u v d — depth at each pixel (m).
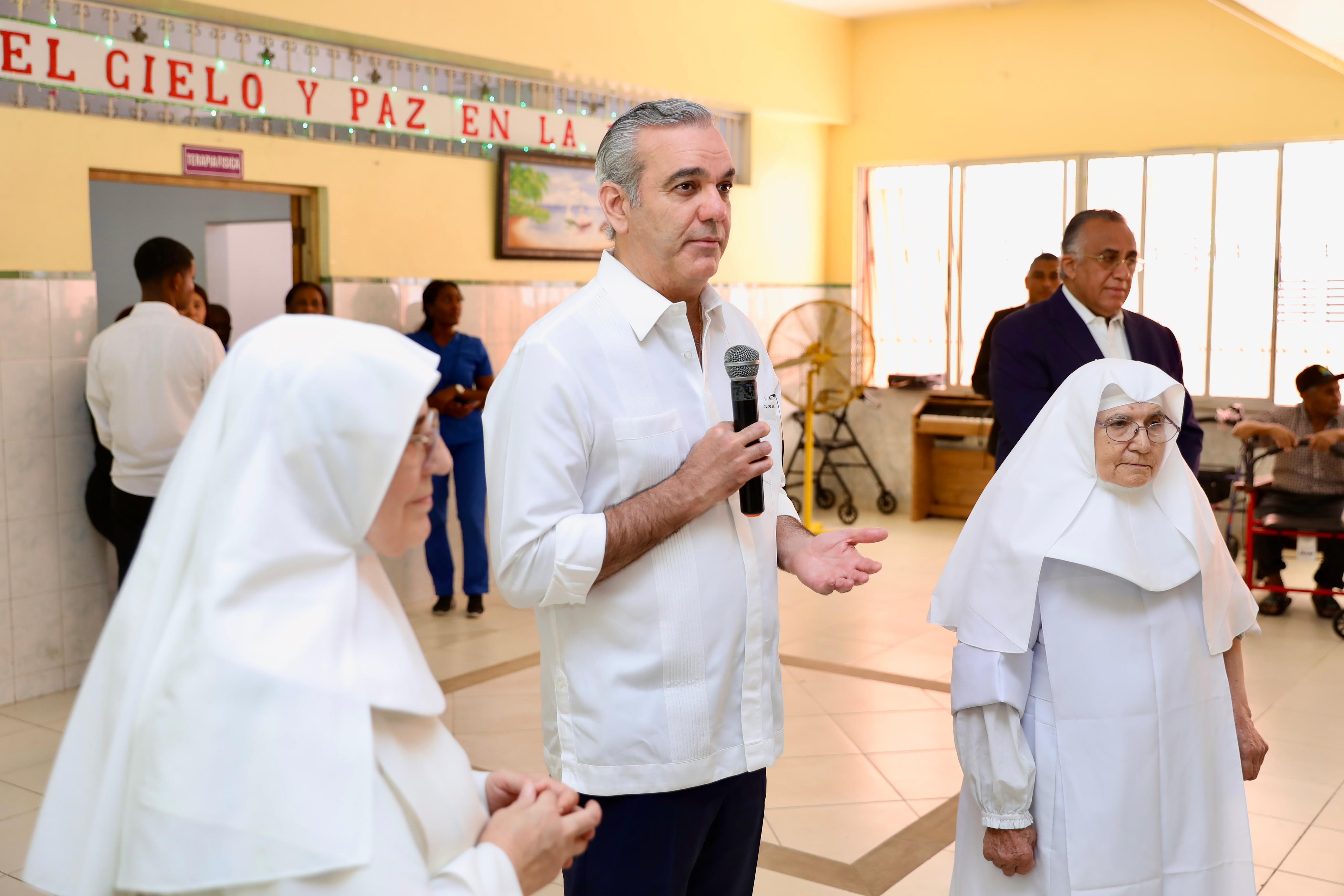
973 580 2.18
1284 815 3.68
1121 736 2.07
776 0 8.29
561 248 7.09
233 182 5.48
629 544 1.75
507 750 4.27
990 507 2.26
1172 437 2.13
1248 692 4.90
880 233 9.30
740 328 2.10
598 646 1.84
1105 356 3.64
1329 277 7.57
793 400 8.77
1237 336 7.92
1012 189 8.66
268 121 5.58
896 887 3.21
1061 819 2.08
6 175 4.68
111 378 4.73
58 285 4.88
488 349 6.72
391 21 5.80
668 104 1.86
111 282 8.74
